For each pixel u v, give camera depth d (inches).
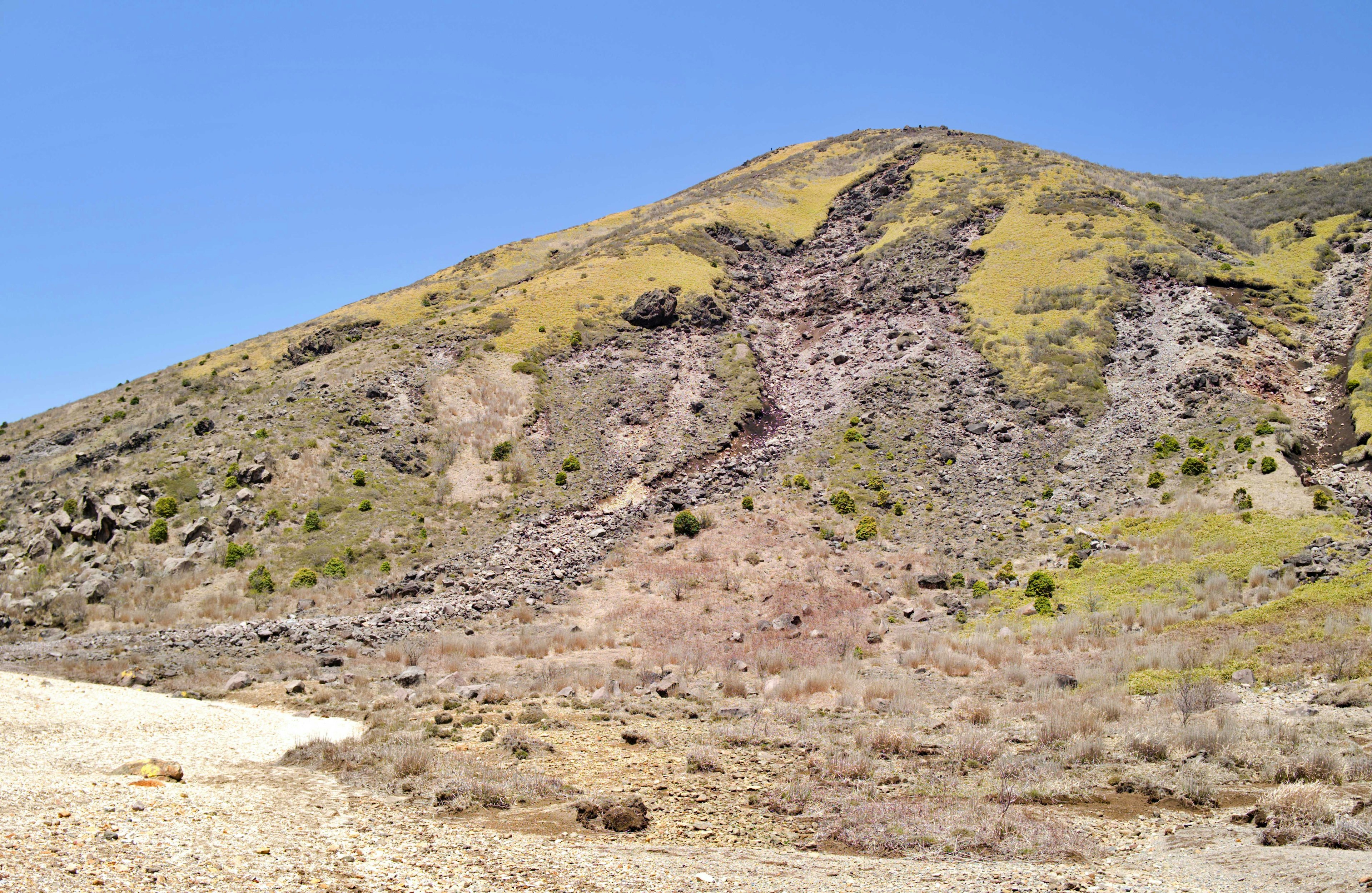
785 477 1964.8
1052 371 2139.5
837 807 565.9
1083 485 1760.6
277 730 808.9
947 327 2484.0
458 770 646.5
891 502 1844.2
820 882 409.7
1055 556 1526.8
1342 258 2504.9
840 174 4318.4
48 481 1968.5
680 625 1376.7
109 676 1058.1
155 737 737.6
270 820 481.1
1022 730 800.3
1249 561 1296.8
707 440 2187.5
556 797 597.0
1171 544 1435.8
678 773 669.3
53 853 359.6
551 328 2669.8
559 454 2135.8
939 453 1980.8
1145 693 906.1
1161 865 443.8
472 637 1327.5
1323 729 701.3
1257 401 1852.9
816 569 1569.9
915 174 3703.3
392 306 3740.2
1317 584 1163.9
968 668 1092.5
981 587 1448.1
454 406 2261.3
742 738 783.1
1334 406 1867.6
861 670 1128.8
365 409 2239.2
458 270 4522.6
